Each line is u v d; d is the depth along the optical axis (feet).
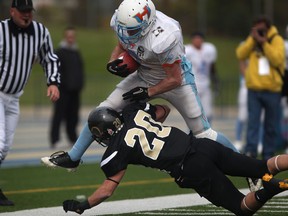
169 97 84.53
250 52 124.67
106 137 72.84
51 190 103.55
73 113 161.58
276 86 123.75
